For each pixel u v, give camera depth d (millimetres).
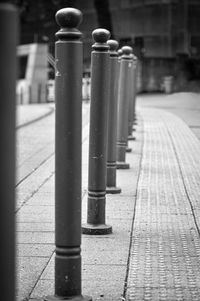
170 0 43938
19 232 6969
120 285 5367
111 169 8945
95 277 5551
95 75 6676
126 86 10594
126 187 9445
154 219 7605
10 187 3059
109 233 6945
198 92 40125
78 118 4695
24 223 7371
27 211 7988
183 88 41594
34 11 44812
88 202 6988
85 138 15375
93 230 6891
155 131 17219
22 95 35781
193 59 43312
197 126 19109
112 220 7508
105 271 5711
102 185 6945
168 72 42312
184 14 43906
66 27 4688
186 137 15938
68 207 4719
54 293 4992
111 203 8383
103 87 6695
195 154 13031
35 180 10180
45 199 8719
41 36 45625
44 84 37344
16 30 2984
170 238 6805
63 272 4809
